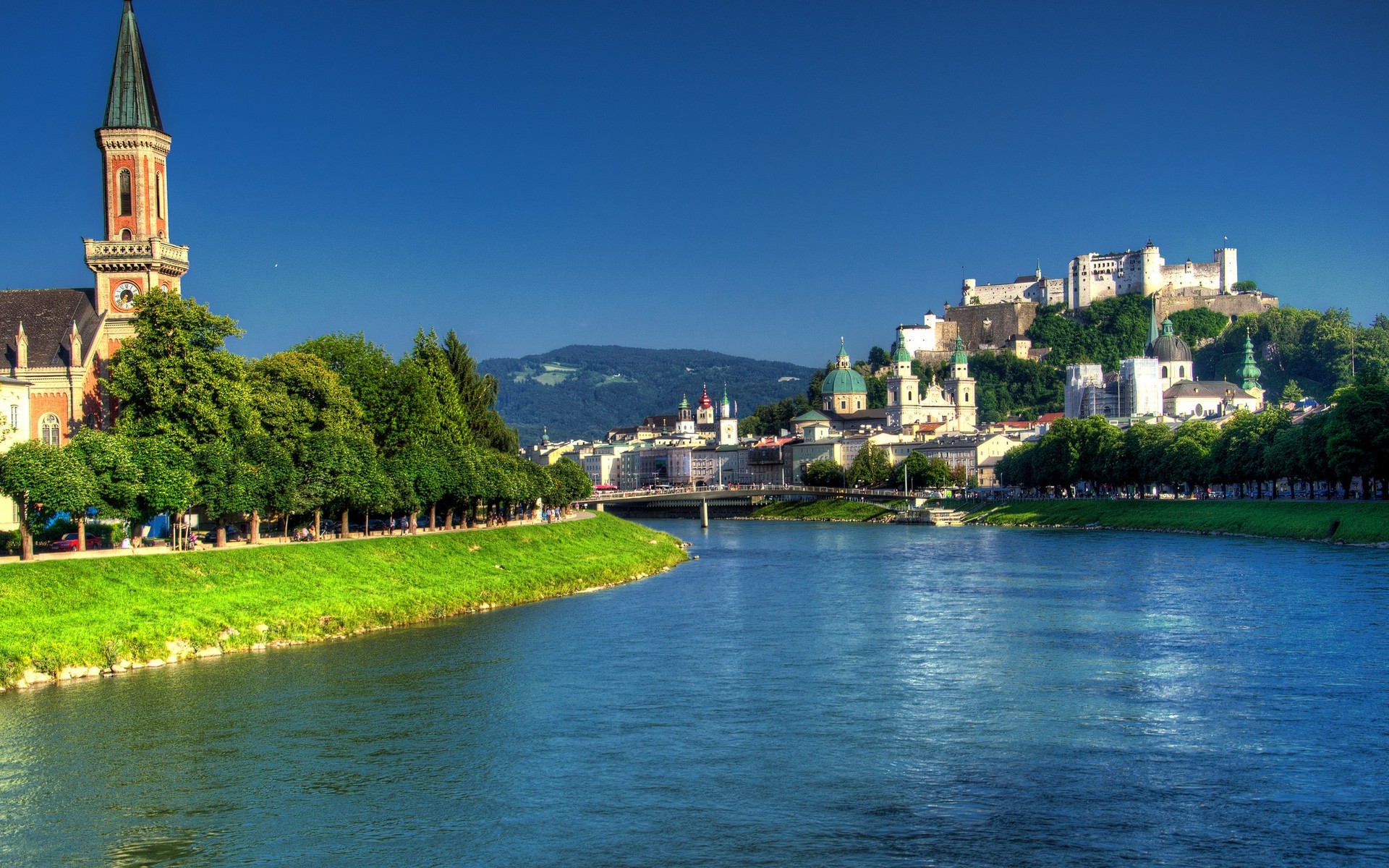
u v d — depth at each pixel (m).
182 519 131.38
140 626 103.44
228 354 135.50
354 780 72.19
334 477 143.00
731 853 61.47
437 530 174.12
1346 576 151.62
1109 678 96.31
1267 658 102.50
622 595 153.62
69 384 153.38
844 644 113.31
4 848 62.59
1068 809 66.81
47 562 107.69
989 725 83.00
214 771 73.62
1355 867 59.19
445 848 62.44
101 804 68.38
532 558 171.12
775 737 80.44
